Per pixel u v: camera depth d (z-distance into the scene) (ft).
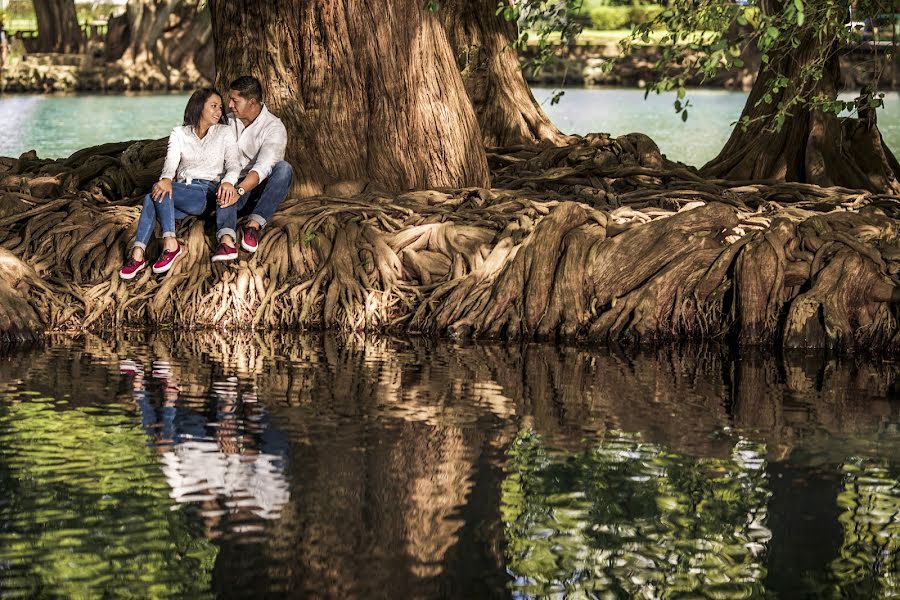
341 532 15.20
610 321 30.09
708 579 14.11
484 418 21.03
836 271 30.17
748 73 155.33
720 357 28.12
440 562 14.37
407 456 18.49
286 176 32.58
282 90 37.58
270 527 15.31
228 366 25.49
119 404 21.47
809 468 18.34
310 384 23.65
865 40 35.04
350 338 29.89
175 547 14.61
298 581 13.71
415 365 26.05
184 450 18.57
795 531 15.66
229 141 32.32
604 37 166.30
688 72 26.14
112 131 88.12
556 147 48.16
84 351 27.12
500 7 29.99
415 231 33.19
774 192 40.52
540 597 13.48
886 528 15.79
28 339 28.43
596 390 23.72
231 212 31.83
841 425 21.09
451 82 38.81
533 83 161.79
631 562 14.51
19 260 30.81
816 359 28.09
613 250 31.22
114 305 31.30
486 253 32.48
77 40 157.69
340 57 37.63
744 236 31.73
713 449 19.33
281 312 31.53
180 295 31.35
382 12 37.47
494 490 16.97
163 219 31.42
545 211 35.01
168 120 99.66
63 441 18.94
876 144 46.03
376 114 37.96
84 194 36.76
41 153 70.54
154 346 27.99
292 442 19.16
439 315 30.81
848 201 38.86
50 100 130.72
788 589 13.89
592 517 15.99
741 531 15.62
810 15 30.99
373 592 13.48
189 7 153.69
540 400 22.62
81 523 15.33
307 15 37.45
